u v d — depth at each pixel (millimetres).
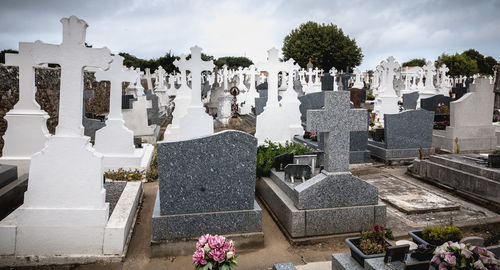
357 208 5543
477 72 53875
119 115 9031
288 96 12242
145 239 5543
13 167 6258
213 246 3795
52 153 4785
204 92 31859
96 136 8914
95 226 4855
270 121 10953
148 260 4930
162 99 24391
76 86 4812
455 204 6723
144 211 6734
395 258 3535
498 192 6637
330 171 5512
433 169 8328
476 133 10500
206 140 5078
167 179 5020
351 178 5543
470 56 63562
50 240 4809
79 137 4824
